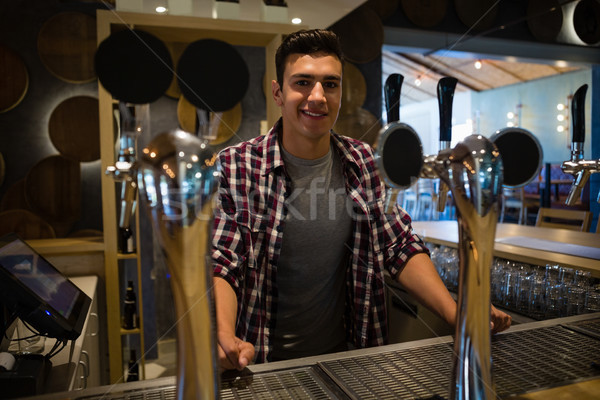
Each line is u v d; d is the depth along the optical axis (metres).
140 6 2.50
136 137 0.40
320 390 0.79
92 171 3.10
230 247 1.27
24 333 1.33
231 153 1.37
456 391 0.55
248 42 2.94
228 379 0.84
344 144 1.42
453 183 0.53
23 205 3.02
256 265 1.34
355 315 1.45
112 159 2.57
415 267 1.30
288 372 0.87
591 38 1.99
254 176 1.35
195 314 0.43
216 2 2.66
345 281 1.52
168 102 3.41
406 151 0.55
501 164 0.51
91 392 0.78
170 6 2.52
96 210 3.12
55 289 1.24
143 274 3.41
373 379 0.83
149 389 0.79
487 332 0.54
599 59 1.98
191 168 0.40
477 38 3.95
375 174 1.41
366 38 3.73
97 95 3.09
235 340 0.92
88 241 2.77
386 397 0.75
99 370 2.38
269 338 1.38
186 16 2.54
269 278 1.36
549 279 1.46
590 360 0.89
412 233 1.40
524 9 3.79
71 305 1.24
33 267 1.25
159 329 3.46
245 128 3.77
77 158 3.05
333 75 1.20
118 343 2.63
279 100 1.35
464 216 0.53
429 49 4.45
